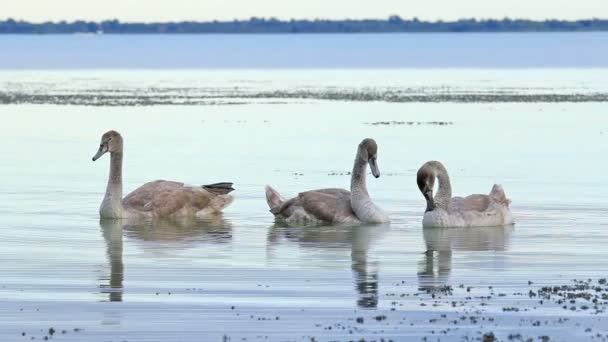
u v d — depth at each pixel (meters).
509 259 23.19
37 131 54.75
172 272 21.77
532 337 17.14
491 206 27.75
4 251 24.02
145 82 116.06
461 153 44.12
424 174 27.25
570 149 45.62
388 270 22.00
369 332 17.44
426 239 25.73
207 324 17.83
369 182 35.66
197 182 35.75
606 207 30.52
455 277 21.33
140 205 28.97
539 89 95.25
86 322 17.95
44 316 18.31
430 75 140.62
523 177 36.88
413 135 51.75
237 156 43.34
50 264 22.55
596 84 105.56
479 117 62.75
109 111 68.06
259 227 27.70
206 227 27.64
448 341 16.97
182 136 51.88
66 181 36.09
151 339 17.06
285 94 88.81
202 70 178.62
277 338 17.12
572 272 21.84
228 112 67.62
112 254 23.70
